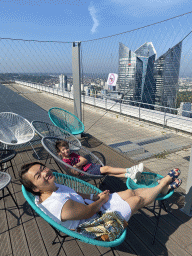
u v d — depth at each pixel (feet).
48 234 6.29
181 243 6.04
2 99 24.56
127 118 29.91
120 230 4.63
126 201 5.26
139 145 19.17
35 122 10.93
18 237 6.18
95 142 14.12
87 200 5.57
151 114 27.20
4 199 7.96
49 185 4.59
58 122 12.57
